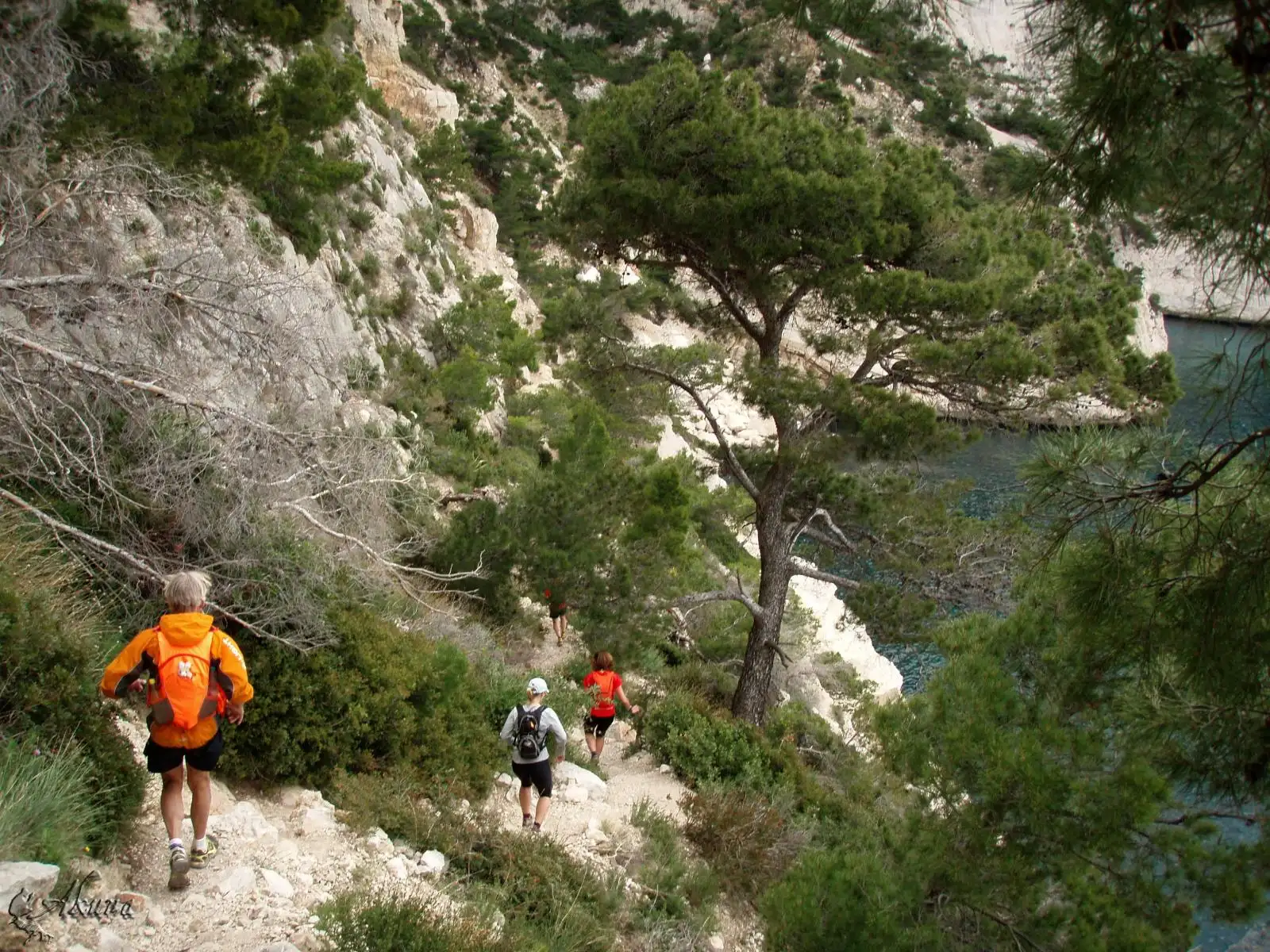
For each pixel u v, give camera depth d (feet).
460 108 244.63
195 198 33.32
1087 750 20.99
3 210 27.58
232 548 28.09
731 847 35.81
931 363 46.62
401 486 37.55
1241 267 10.48
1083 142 10.37
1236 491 13.23
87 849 18.56
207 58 39.70
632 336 57.67
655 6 310.04
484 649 45.70
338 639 30.48
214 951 17.56
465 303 108.06
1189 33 8.84
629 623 53.47
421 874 24.90
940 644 27.07
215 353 29.68
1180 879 20.75
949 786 23.06
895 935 21.07
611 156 48.73
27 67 29.43
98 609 26.12
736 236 48.29
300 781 28.12
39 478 26.71
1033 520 15.40
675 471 57.47
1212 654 13.10
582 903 27.30
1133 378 45.70
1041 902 21.83
